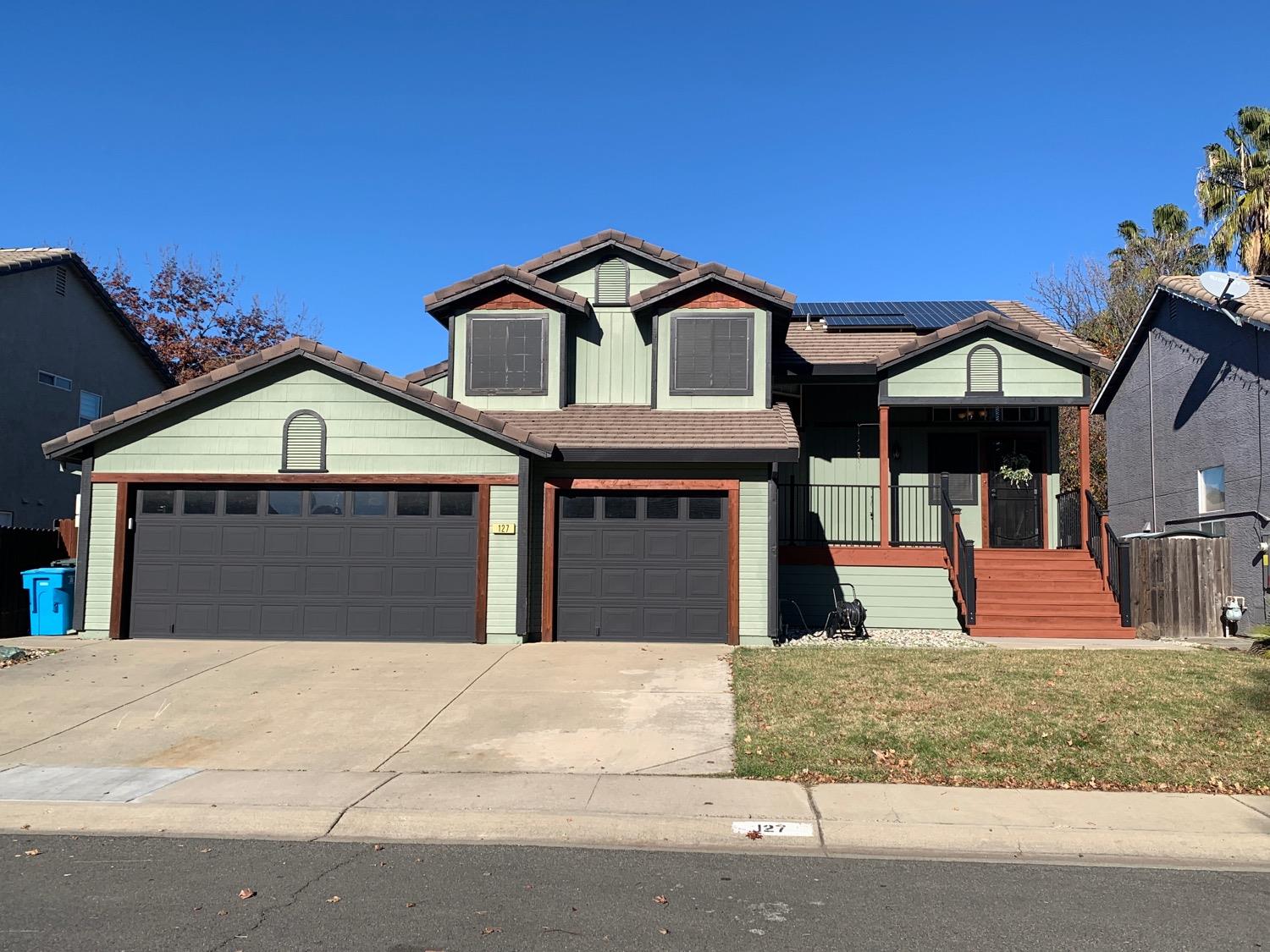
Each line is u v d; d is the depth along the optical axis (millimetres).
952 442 17469
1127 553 14352
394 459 13312
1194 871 5547
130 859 5746
